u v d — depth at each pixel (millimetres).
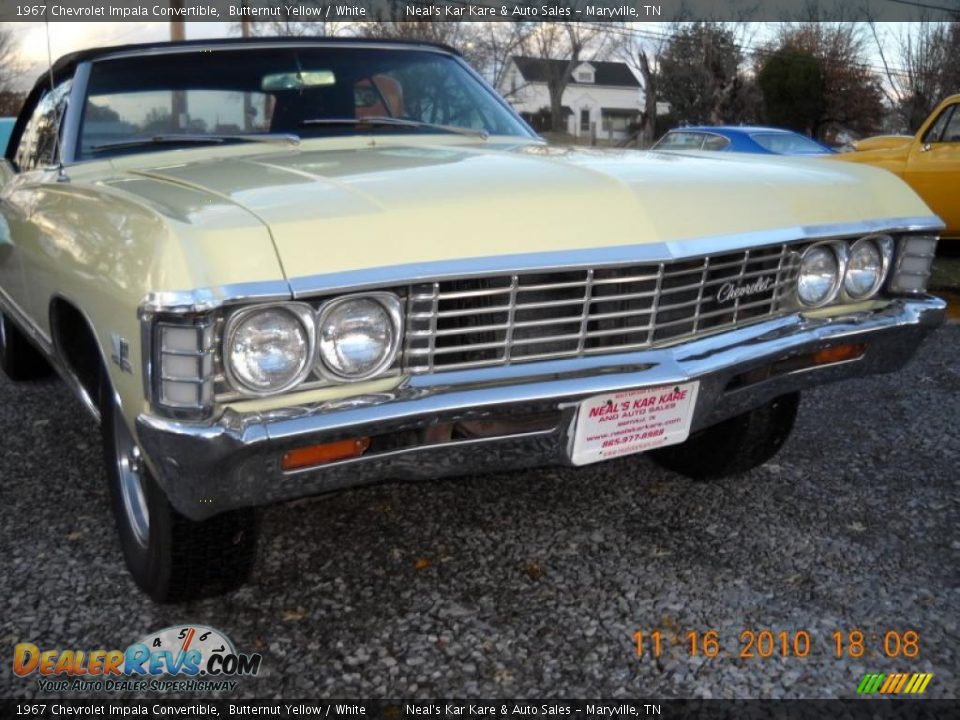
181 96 3146
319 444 1910
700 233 2281
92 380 2736
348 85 3363
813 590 2533
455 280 2000
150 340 1816
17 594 2525
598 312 2193
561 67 40781
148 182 2451
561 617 2412
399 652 2266
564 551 2775
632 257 2152
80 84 3115
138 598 2510
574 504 3105
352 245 1928
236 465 1864
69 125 3047
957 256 8805
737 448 3104
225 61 3248
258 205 2018
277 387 1890
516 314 2111
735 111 39094
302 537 2867
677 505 3098
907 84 36531
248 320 1836
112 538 2873
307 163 2588
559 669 2191
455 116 3531
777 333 2451
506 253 2045
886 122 39000
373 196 2096
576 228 2146
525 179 2305
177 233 1859
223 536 2271
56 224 2619
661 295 2258
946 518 2996
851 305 2654
